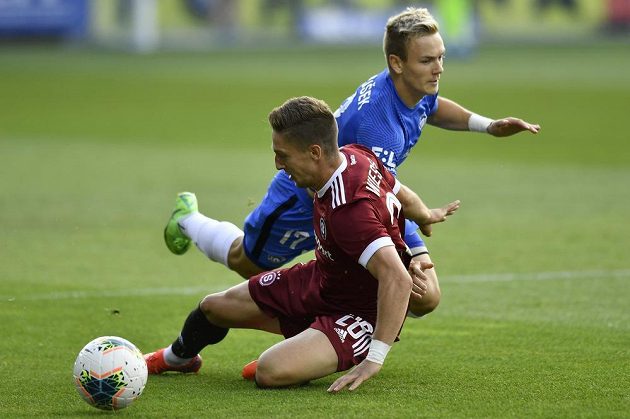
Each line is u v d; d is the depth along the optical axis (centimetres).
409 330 2414
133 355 1705
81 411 1714
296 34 14300
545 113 8262
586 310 2609
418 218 1956
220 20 14362
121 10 13975
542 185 5103
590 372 1959
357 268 1811
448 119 2378
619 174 5497
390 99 2142
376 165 1853
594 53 13325
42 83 10362
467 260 3322
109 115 8381
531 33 14750
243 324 1972
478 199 4653
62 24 13475
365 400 1748
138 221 4097
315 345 1825
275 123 1752
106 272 3175
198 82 10475
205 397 1795
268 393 1812
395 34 2100
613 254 3388
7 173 5469
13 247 3556
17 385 1905
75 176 5381
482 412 1666
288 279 1939
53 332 2398
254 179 5303
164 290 2922
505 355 2131
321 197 1777
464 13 13100
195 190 4900
